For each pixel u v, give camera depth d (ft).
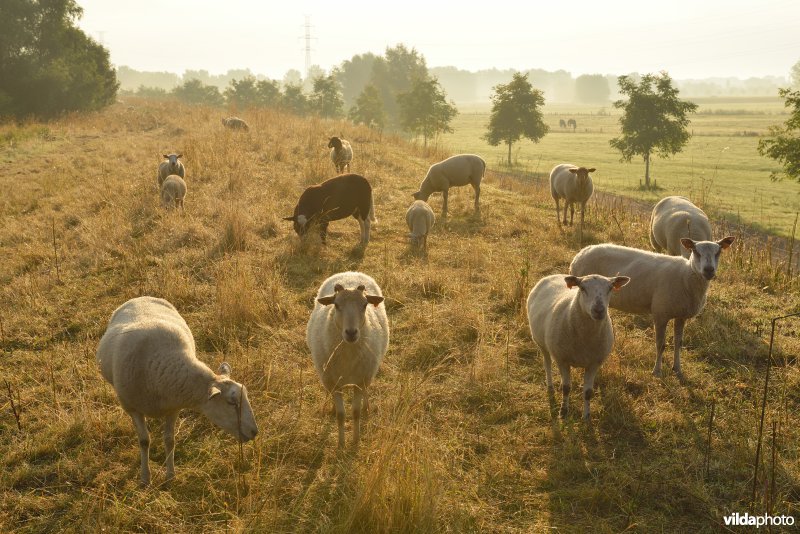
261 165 61.62
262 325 27.35
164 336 17.49
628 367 24.76
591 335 20.17
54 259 36.11
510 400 22.62
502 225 46.55
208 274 33.35
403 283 33.06
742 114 335.06
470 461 19.10
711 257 22.70
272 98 233.96
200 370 17.13
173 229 39.55
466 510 16.62
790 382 22.99
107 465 18.88
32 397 22.29
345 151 61.72
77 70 135.44
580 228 45.21
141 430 17.69
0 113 120.16
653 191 95.50
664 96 107.34
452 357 25.72
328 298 18.11
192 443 19.81
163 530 16.15
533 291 24.27
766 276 35.27
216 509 16.98
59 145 79.05
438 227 46.26
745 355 25.80
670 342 27.50
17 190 53.36
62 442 19.80
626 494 17.51
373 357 19.38
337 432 20.51
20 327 27.78
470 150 173.58
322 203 38.88
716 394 22.79
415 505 15.87
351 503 16.49
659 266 24.44
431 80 164.55
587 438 20.30
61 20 137.28
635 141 107.65
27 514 16.83
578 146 185.57
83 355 25.07
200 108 122.52
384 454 16.56
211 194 49.16
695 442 19.81
